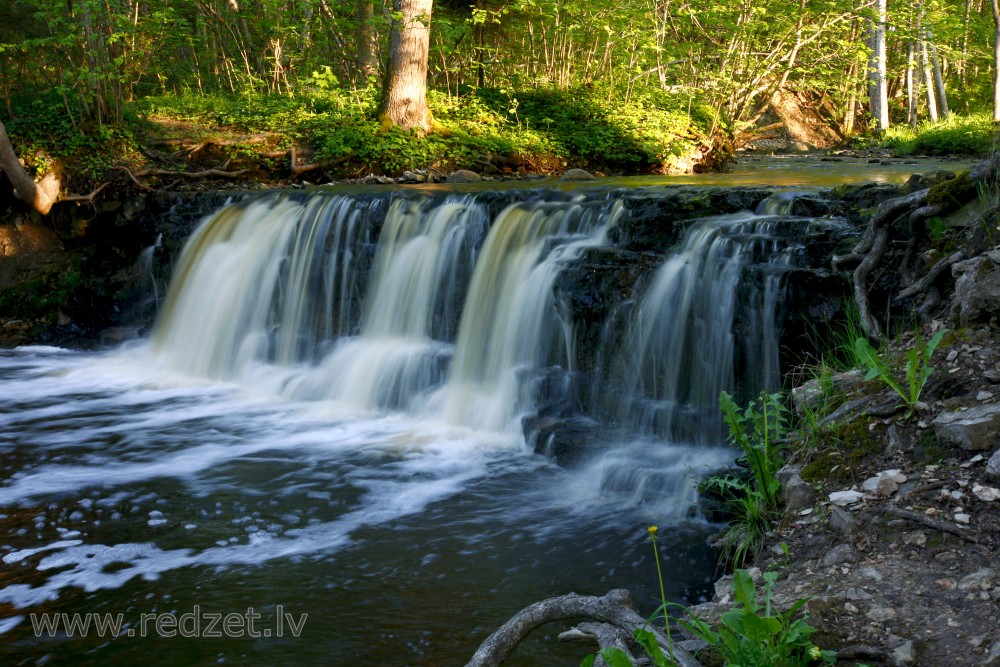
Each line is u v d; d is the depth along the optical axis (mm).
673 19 22109
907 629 3236
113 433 7922
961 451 4172
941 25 26734
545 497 6227
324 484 6508
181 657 4109
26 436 7824
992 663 2955
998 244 5289
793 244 6785
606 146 16531
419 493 6316
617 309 7480
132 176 13188
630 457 6621
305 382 9391
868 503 4102
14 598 4746
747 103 21766
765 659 2951
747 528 4742
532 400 7750
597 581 4871
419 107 15922
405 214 9781
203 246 11484
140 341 11953
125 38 16219
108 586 4875
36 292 12930
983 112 31625
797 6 21516
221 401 9203
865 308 5953
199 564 5137
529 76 20375
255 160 14648
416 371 8797
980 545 3609
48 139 13680
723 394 4918
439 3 19078
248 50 19891
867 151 23859
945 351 4848
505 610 4527
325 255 10242
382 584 4852
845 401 4949
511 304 8352
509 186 12109
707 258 7090
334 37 20422
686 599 4633
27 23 18078
